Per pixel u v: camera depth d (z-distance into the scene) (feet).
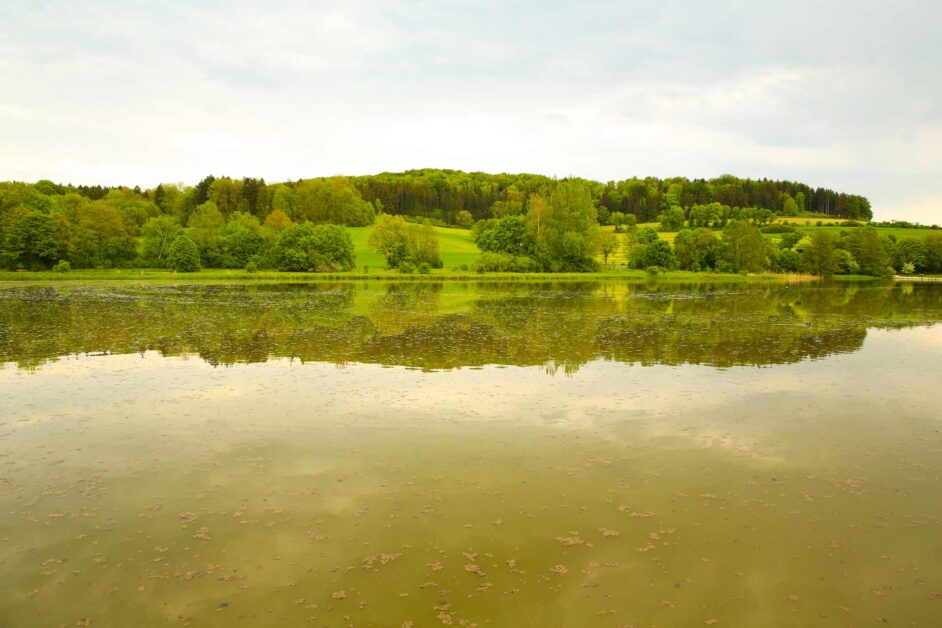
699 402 52.34
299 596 24.59
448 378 60.44
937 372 64.95
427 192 569.23
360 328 95.55
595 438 42.93
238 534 29.48
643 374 62.95
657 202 558.56
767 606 24.17
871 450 41.24
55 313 113.80
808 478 36.45
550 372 63.46
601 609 23.85
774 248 336.29
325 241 287.28
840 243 339.98
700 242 327.67
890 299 171.32
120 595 24.72
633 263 319.27
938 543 29.09
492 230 321.73
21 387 56.59
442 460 38.65
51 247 241.14
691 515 31.60
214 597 24.56
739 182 595.88
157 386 56.90
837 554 28.02
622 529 30.09
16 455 39.55
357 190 506.48
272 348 76.74
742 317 116.47
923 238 368.27
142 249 287.28
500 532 29.71
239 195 427.74
